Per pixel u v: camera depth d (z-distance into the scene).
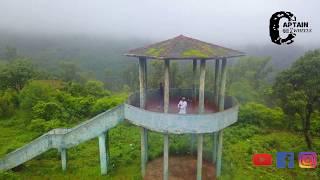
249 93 57.12
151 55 20.05
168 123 20.27
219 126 20.84
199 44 21.17
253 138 35.69
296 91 28.84
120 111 24.02
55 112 40.53
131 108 22.42
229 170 26.19
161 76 61.00
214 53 20.09
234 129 37.78
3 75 50.31
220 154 24.11
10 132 37.84
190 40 21.58
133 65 94.19
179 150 28.98
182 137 33.06
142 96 22.59
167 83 20.22
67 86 54.38
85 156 29.81
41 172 26.12
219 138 23.75
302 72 28.73
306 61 28.61
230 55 20.89
